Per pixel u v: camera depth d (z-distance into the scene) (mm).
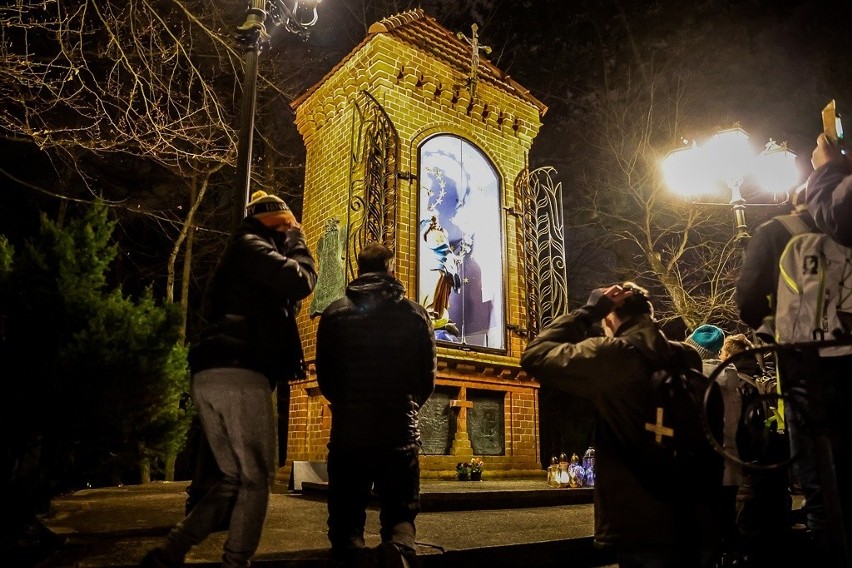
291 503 5777
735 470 3971
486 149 9289
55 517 4715
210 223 16594
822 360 2295
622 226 15445
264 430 2889
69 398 3920
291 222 3350
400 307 3615
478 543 3973
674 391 2689
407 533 3352
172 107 13688
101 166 14977
